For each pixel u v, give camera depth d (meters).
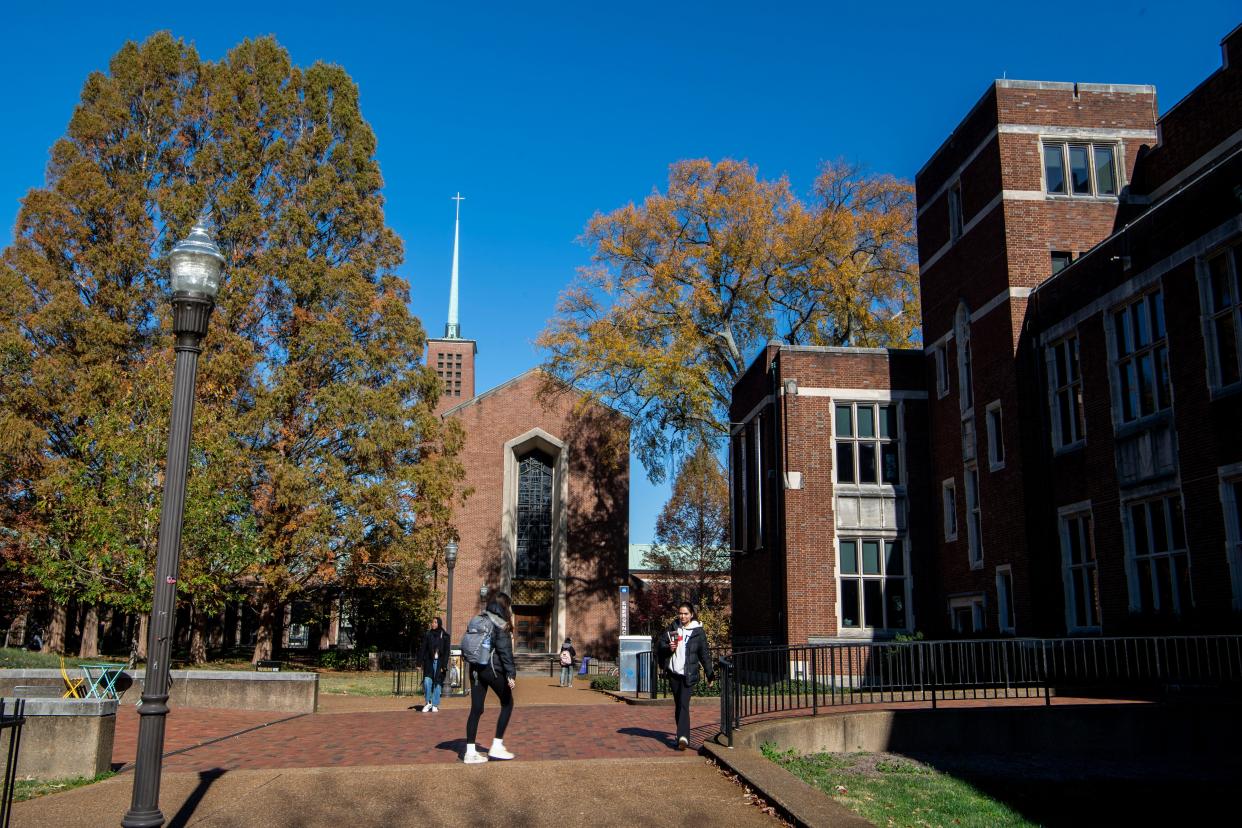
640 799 8.66
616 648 48.53
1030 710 13.00
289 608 47.03
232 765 10.74
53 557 27.59
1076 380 20.09
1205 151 20.48
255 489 31.72
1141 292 17.70
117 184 35.06
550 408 45.62
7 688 17.75
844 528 26.03
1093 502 18.84
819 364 26.98
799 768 10.88
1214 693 13.68
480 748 12.03
